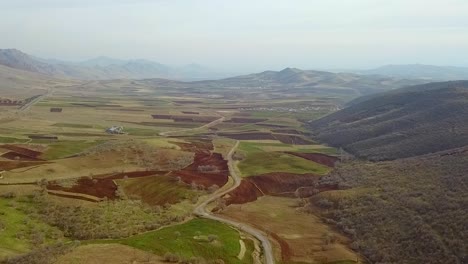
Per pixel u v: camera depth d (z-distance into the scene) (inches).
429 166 4795.8
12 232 3100.4
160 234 3430.1
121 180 4702.3
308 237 3848.4
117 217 3725.4
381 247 3430.1
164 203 4338.1
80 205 3843.5
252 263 3186.5
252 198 4970.5
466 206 3494.1
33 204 3722.9
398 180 4670.3
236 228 3900.1
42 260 2561.5
